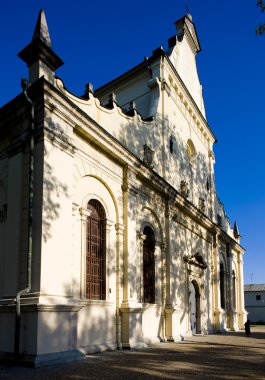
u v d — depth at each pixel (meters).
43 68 13.25
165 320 19.67
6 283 12.08
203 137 30.80
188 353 14.10
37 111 12.69
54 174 12.43
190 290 23.83
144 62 23.14
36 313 10.83
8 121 13.63
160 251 20.12
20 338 11.03
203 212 27.22
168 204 20.97
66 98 13.14
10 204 12.80
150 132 20.34
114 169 16.38
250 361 12.19
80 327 13.13
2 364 10.77
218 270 30.42
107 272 15.09
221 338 22.38
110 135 15.34
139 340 15.85
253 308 71.06
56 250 11.96
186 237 24.05
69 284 12.24
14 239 12.29
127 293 15.66
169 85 23.33
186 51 28.91
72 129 13.60
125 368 10.34
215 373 9.84
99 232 15.24
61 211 12.46
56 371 9.72
